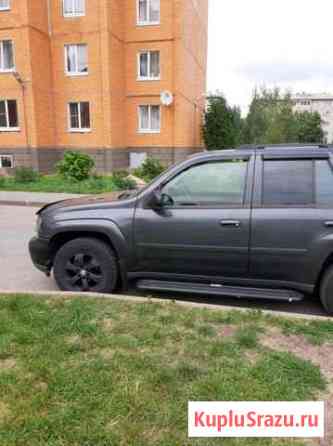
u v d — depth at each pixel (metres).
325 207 3.74
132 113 22.14
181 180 4.05
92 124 20.70
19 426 2.19
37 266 4.65
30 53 19.08
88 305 3.80
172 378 2.64
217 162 3.98
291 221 3.75
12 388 2.52
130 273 4.26
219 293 4.02
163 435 2.15
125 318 3.55
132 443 2.09
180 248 4.03
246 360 2.89
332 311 3.87
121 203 4.23
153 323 3.46
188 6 22.23
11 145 20.16
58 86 20.88
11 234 7.97
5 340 3.12
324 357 2.97
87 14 19.80
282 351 3.02
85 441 2.09
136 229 4.11
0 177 15.71
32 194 13.17
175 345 3.09
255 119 40.84
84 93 20.56
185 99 22.34
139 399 2.42
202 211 3.95
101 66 20.06
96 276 4.36
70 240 4.43
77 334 3.25
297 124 38.69
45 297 4.02
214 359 2.90
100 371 2.71
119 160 21.67
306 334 3.30
